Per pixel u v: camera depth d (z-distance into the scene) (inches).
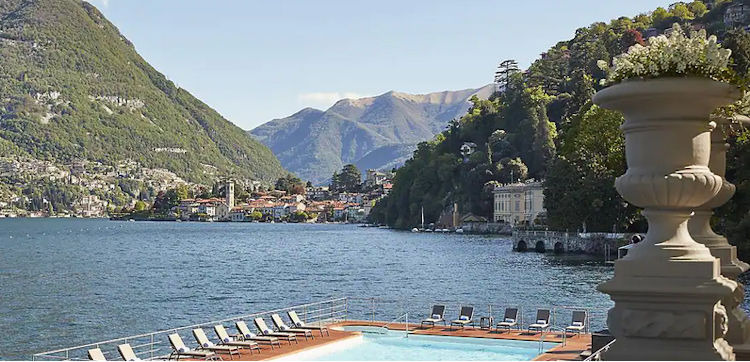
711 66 369.4
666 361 365.7
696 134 365.7
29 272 4734.3
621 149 3157.0
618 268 381.4
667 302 368.2
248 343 1235.2
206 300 3189.0
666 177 361.1
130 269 4943.4
